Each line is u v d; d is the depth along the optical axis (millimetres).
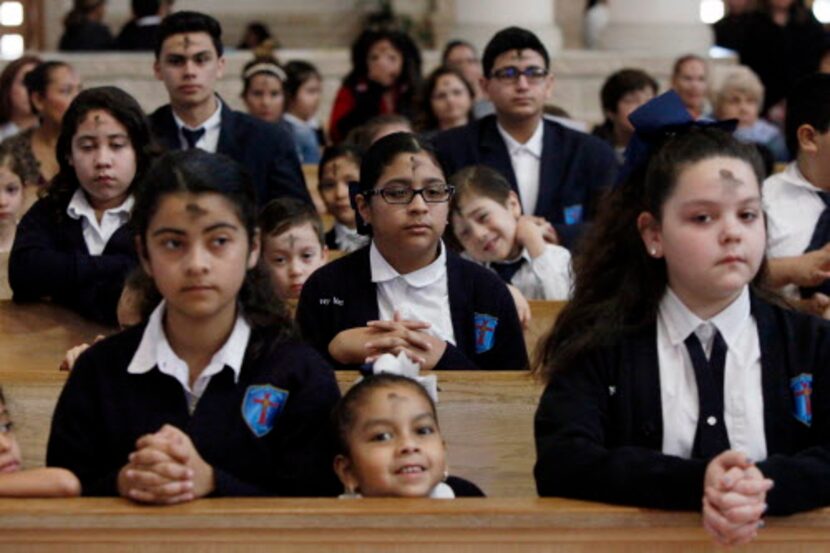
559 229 7066
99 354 3885
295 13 18047
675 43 15570
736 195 3568
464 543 3406
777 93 14758
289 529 3377
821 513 3453
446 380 4652
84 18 15391
